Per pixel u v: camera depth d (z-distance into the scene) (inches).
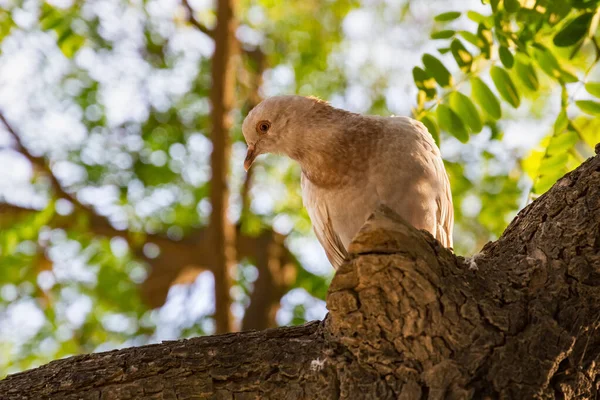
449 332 233.8
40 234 791.7
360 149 336.2
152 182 822.5
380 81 847.1
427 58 361.4
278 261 832.3
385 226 221.6
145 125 847.1
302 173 378.0
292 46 877.2
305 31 876.0
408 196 329.7
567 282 252.1
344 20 876.0
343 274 230.5
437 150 353.7
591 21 335.0
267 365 255.8
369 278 227.9
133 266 866.1
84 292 834.2
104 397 258.1
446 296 232.5
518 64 367.6
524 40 351.3
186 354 261.4
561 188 269.6
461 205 657.0
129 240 802.2
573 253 255.6
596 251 254.5
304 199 376.5
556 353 236.1
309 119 350.0
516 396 230.1
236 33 660.7
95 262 823.7
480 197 639.8
